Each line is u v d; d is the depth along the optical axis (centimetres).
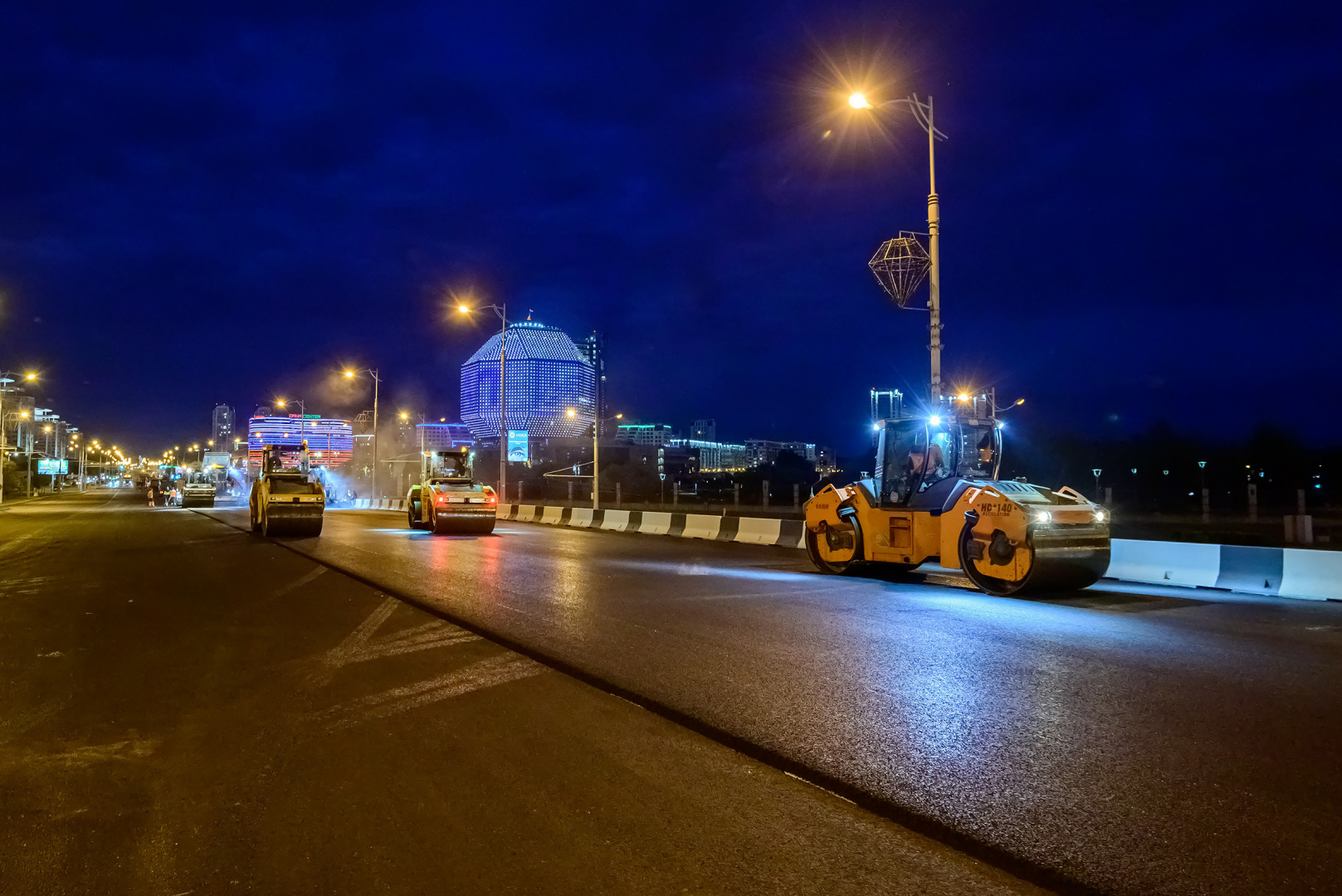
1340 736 575
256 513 2756
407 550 2100
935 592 1309
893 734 586
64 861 411
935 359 1886
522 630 983
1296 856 400
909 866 396
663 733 600
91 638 975
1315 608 1141
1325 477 6706
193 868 402
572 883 380
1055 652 851
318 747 576
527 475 10425
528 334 19675
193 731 618
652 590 1333
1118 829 430
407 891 375
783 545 2258
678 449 18325
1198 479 6969
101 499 8094
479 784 504
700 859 402
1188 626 998
